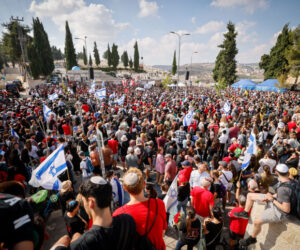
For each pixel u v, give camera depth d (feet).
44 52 181.16
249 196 12.19
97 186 4.70
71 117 44.68
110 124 34.91
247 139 30.83
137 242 5.47
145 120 37.04
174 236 15.56
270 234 10.75
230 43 175.63
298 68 135.85
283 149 23.48
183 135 28.12
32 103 62.13
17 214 4.03
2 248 3.71
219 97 101.45
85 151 25.95
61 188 14.44
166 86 149.38
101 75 238.27
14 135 27.89
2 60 231.09
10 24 182.19
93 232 4.41
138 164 22.86
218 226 11.62
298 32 133.80
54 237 15.26
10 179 16.78
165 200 14.01
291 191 9.58
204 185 13.70
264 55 178.09
